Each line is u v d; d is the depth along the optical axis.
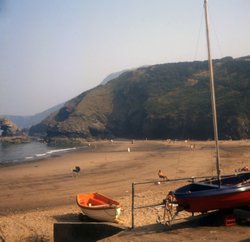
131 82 169.00
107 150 85.75
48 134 157.75
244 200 12.67
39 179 42.16
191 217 13.62
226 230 12.06
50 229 19.52
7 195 33.06
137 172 43.47
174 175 39.56
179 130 119.62
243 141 88.50
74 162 59.84
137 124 140.88
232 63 148.25
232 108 109.75
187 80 154.75
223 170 39.97
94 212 19.12
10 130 173.25
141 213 19.70
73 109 166.88
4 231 19.48
